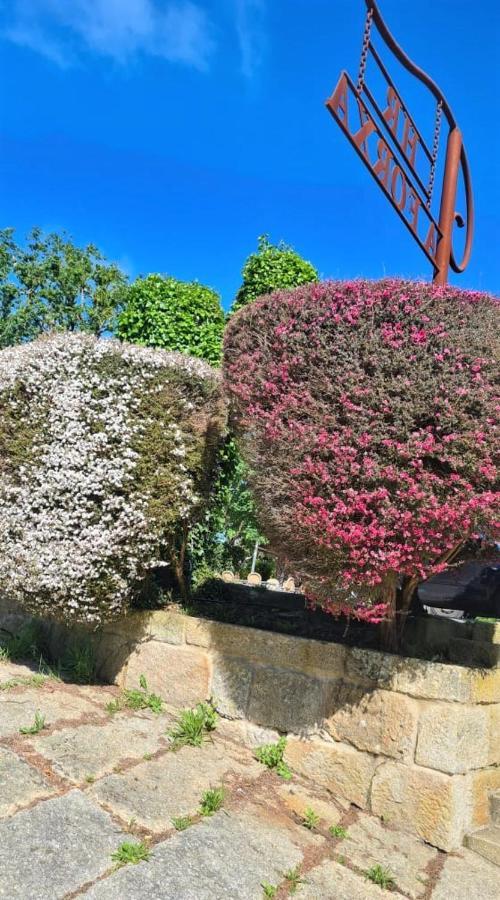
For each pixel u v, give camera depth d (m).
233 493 5.51
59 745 3.15
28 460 3.86
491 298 3.12
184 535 4.42
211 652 3.87
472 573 4.98
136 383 3.82
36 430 3.86
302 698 3.48
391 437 2.87
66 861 2.34
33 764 2.93
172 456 3.93
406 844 2.96
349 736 3.29
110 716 3.65
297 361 3.12
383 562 2.83
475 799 3.06
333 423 2.96
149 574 4.21
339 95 3.19
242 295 5.72
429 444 2.79
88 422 3.75
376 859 2.80
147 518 3.80
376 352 2.95
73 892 2.21
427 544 2.82
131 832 2.59
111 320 20.84
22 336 20.22
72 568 3.66
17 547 3.83
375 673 3.25
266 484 3.12
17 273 20.75
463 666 3.15
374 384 2.92
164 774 3.09
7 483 3.98
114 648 4.31
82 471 3.71
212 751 3.47
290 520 3.00
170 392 3.92
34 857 2.33
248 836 2.74
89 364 3.81
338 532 2.82
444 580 4.59
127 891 2.25
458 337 2.89
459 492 2.76
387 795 3.12
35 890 2.18
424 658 3.56
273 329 3.27
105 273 21.44
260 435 3.22
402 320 2.99
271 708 3.58
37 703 3.64
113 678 4.26
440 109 4.29
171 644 4.04
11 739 3.12
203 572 5.05
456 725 2.98
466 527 2.79
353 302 3.08
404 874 2.73
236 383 3.46
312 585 3.10
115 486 3.72
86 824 2.58
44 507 3.81
